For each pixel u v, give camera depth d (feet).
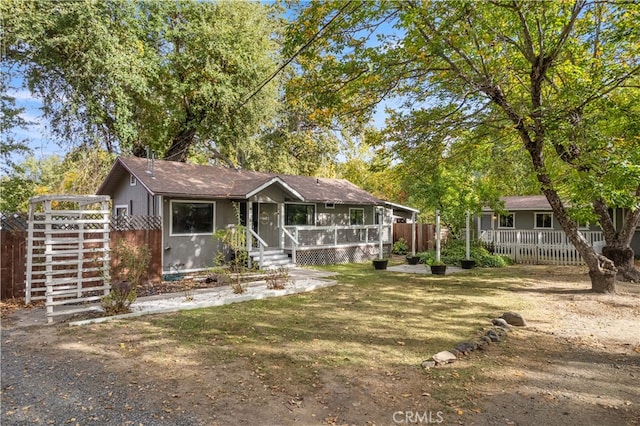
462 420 11.53
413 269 48.03
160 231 38.27
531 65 31.58
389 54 28.35
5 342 19.12
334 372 15.17
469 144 36.32
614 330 21.06
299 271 45.62
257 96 63.10
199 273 43.75
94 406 12.42
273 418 11.59
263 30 66.13
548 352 17.60
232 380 14.40
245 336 19.99
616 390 13.65
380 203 64.54
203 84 56.75
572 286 34.78
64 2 43.55
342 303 28.12
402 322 22.70
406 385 13.99
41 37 43.65
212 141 69.46
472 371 15.31
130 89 51.47
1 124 48.37
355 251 60.70
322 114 32.27
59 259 32.22
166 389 13.64
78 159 59.00
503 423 11.38
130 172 44.42
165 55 56.18
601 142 27.07
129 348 18.12
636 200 27.43
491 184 51.93
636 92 32.01
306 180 63.36
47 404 12.59
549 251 53.47
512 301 28.48
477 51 29.60
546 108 27.78
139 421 11.44
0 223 31.24
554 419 11.62
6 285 30.17
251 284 36.22
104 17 46.32
